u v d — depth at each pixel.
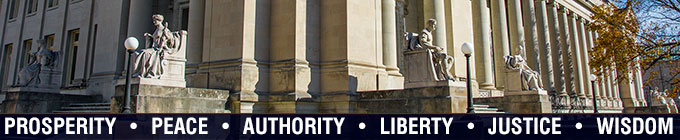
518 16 32.31
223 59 17.64
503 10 30.80
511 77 21.52
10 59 31.97
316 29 18.72
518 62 21.55
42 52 20.42
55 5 29.34
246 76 16.91
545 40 35.12
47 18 29.11
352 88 17.56
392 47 21.06
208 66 17.94
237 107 16.62
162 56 14.45
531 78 20.89
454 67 23.42
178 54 15.05
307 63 17.80
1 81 31.53
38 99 19.02
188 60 19.33
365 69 18.42
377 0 20.08
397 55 24.05
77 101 20.88
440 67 16.03
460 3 25.11
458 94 15.38
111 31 23.27
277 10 18.44
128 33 22.55
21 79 19.52
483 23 27.50
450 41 23.94
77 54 25.72
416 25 26.89
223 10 18.17
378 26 19.89
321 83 18.27
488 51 27.36
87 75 24.80
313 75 18.02
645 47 24.70
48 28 28.81
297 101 16.86
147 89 13.65
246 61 17.09
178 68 14.99
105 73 22.72
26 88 19.44
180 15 22.83
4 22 32.59
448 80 15.32
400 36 24.55
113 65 22.53
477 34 27.34
